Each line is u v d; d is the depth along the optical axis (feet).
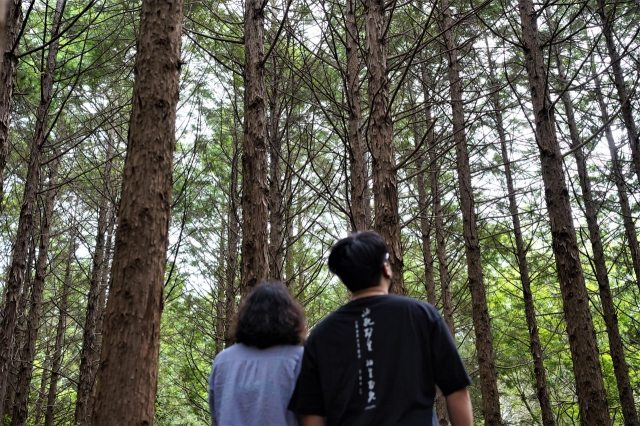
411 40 32.35
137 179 10.24
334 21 29.01
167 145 10.68
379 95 17.06
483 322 31.37
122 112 28.55
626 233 34.27
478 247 32.09
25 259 21.30
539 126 21.08
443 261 39.04
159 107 10.73
